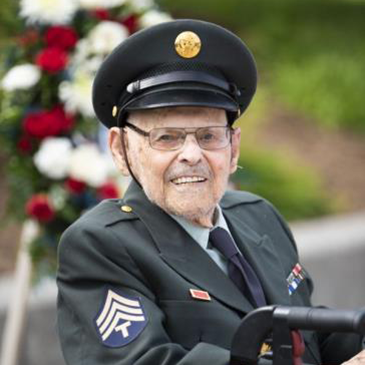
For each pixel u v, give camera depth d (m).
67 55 8.47
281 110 18.42
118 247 5.13
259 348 4.62
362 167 16.78
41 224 8.59
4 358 8.88
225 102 5.08
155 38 5.14
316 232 12.77
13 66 8.59
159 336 4.90
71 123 8.42
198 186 5.04
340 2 22.92
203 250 5.30
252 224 5.84
